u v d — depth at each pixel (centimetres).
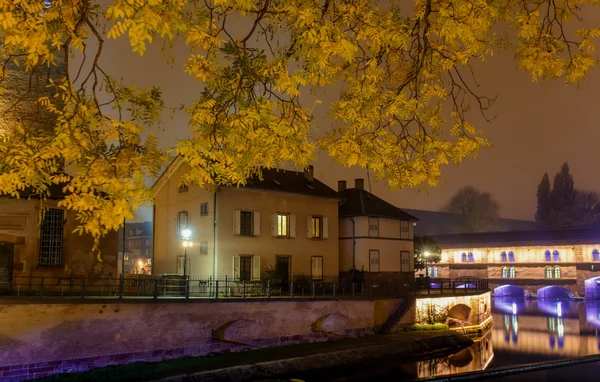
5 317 2080
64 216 2688
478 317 4275
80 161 627
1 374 2050
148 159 656
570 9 751
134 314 2392
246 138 707
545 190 11444
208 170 714
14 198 2588
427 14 719
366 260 4556
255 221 3809
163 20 564
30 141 611
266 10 670
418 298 3706
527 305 7306
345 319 3234
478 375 1300
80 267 2703
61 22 600
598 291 8162
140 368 2300
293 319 2959
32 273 2595
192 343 2559
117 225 604
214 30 680
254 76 697
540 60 766
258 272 3775
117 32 536
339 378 2623
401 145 830
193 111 698
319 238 4241
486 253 8981
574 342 4003
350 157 792
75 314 2238
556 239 8312
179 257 3834
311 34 657
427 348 3247
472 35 725
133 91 681
